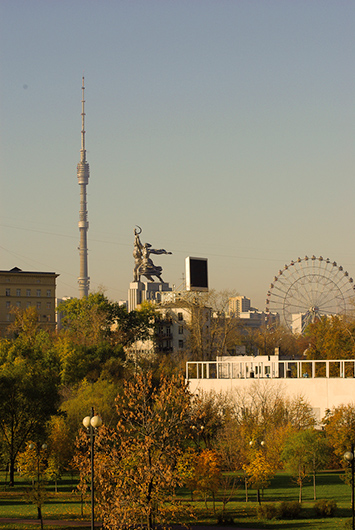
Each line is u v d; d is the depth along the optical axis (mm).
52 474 91750
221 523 70438
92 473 52000
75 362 165625
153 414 58406
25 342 169750
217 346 192125
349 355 186875
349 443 97250
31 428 102938
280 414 114188
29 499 68188
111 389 125125
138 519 56938
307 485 94250
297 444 83000
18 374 107312
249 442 98375
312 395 128500
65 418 108500
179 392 59531
